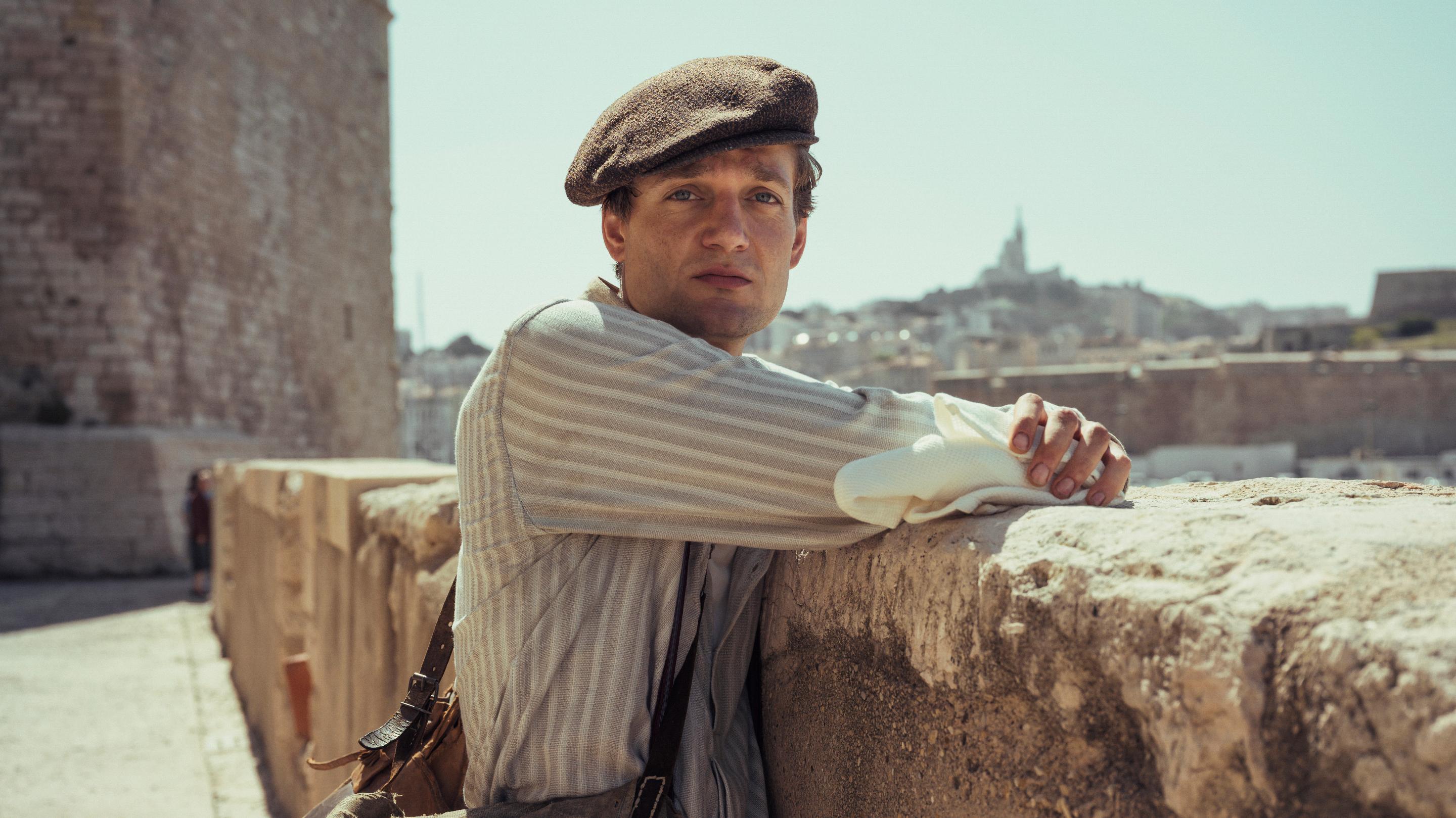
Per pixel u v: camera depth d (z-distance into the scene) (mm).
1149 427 60062
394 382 31328
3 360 17516
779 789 1550
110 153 17969
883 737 1253
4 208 17609
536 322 1466
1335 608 755
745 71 1546
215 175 20969
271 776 5184
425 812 1690
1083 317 191625
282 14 23922
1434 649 678
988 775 1058
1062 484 1278
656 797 1370
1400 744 676
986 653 1061
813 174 1723
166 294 19156
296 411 24531
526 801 1412
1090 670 930
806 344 89438
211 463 19500
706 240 1538
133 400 18000
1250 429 58031
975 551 1105
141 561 17234
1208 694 793
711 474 1377
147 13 18734
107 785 5238
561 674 1419
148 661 8680
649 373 1398
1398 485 1506
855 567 1338
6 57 17625
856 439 1354
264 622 5660
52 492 17031
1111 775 916
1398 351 73000
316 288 25812
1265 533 866
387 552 2945
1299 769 743
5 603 13305
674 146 1481
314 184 25719
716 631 1561
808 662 1456
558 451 1435
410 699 1760
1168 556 899
